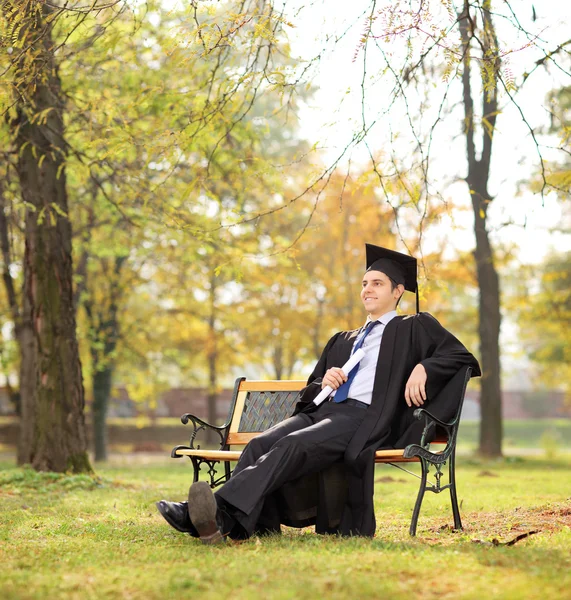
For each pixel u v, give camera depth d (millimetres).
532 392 55438
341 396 4777
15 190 9945
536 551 3789
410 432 4656
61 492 8266
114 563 3672
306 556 3650
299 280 21016
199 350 26281
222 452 4832
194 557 3717
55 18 5352
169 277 22297
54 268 9898
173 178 9023
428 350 4812
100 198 13820
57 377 9766
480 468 14938
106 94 7340
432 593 2973
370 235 19719
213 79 5777
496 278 18797
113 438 34469
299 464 4332
